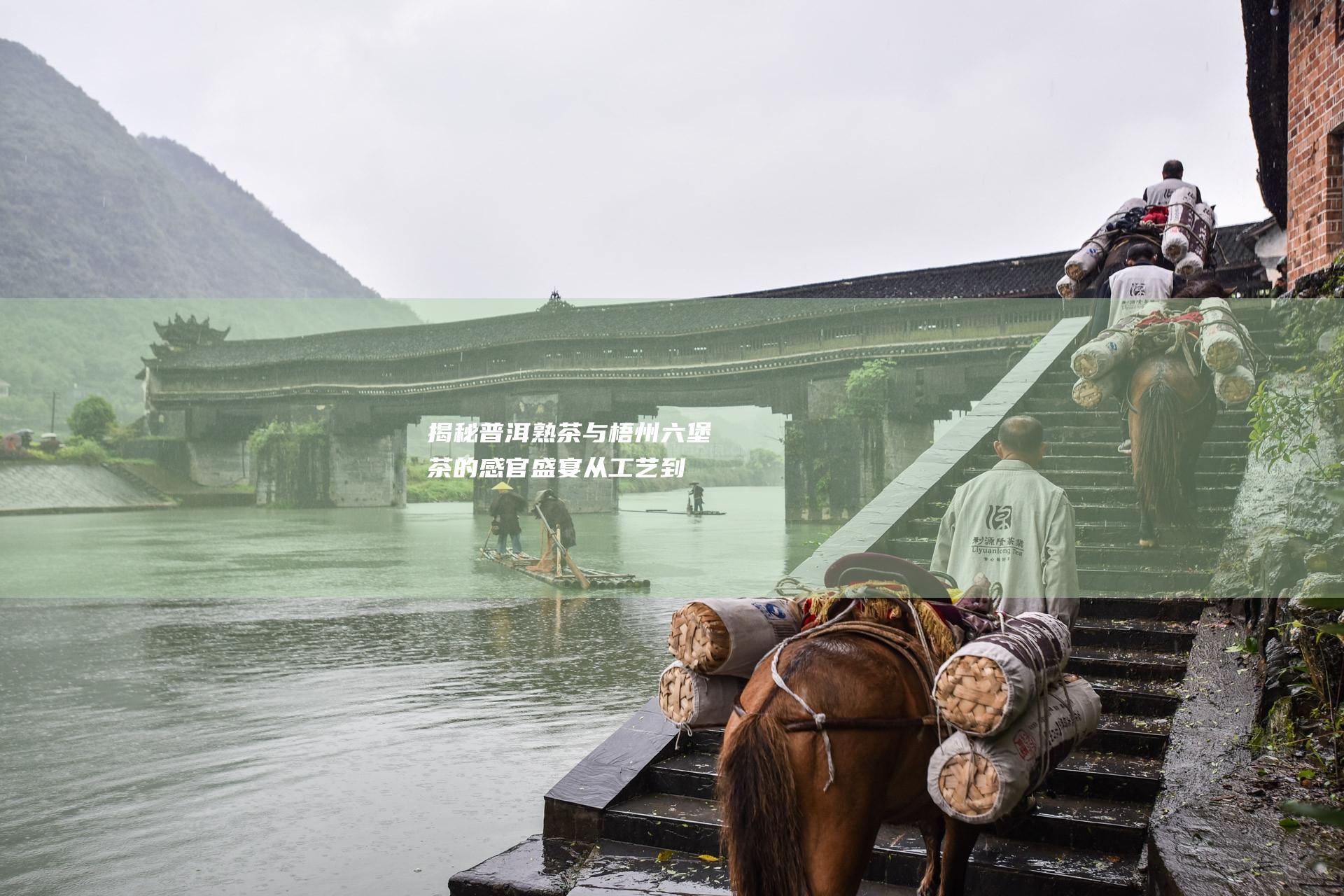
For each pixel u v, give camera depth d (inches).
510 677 323.0
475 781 229.6
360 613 408.8
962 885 132.5
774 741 102.1
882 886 160.2
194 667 335.3
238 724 275.1
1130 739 177.0
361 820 204.8
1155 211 187.5
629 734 202.8
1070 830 159.6
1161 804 137.1
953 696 106.0
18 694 305.6
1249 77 357.4
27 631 385.1
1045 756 112.2
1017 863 152.3
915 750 110.6
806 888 100.0
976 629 116.6
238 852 186.7
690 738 201.0
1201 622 206.7
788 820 99.7
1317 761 140.7
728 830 103.2
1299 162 321.1
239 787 226.5
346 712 289.4
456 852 187.2
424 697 302.8
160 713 288.8
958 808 106.0
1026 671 105.9
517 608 359.9
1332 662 148.7
